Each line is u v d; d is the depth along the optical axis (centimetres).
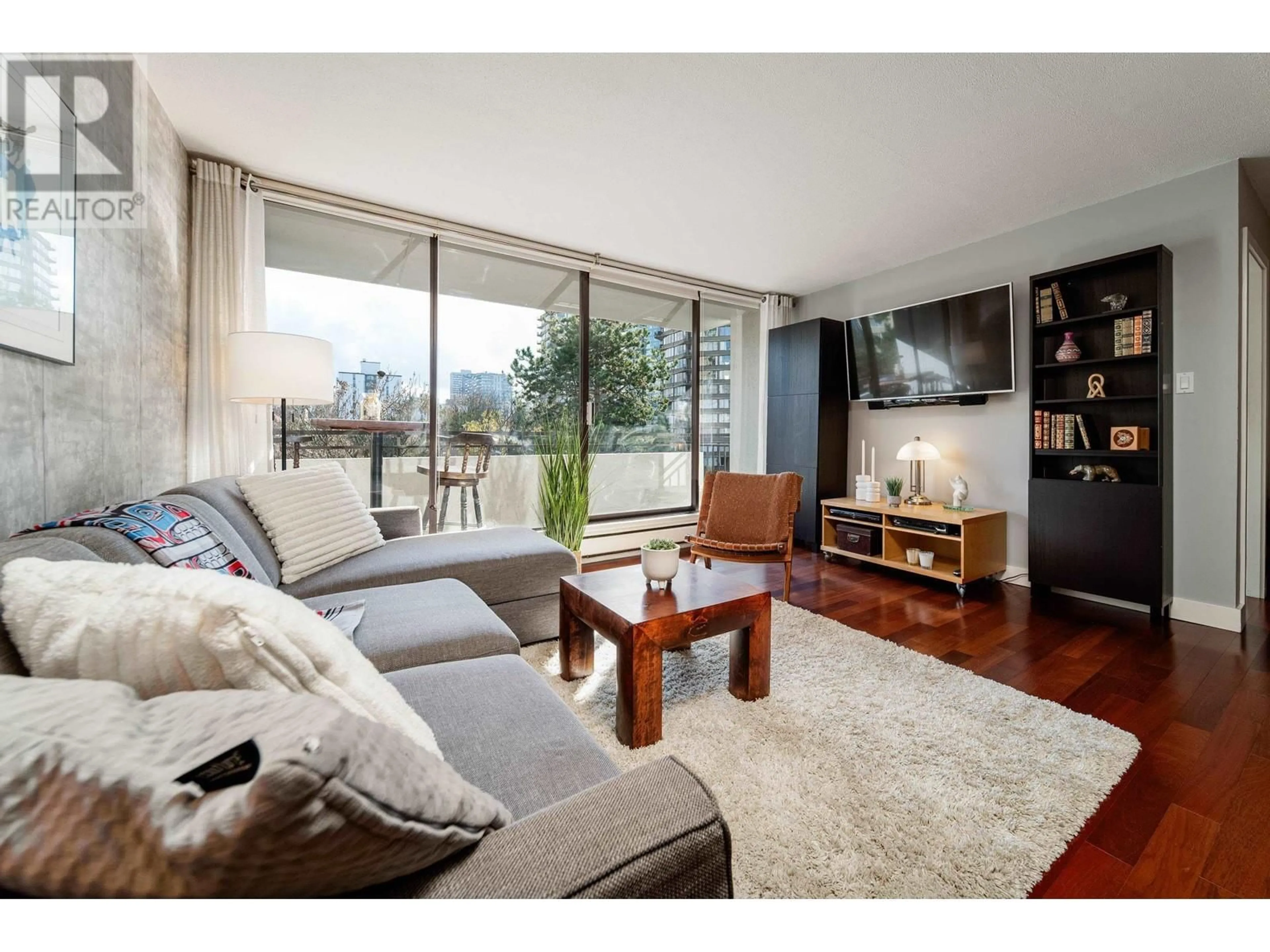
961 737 171
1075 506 313
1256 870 121
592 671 219
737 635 198
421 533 338
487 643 148
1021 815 137
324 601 175
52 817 38
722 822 60
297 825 36
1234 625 271
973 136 250
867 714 185
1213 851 127
